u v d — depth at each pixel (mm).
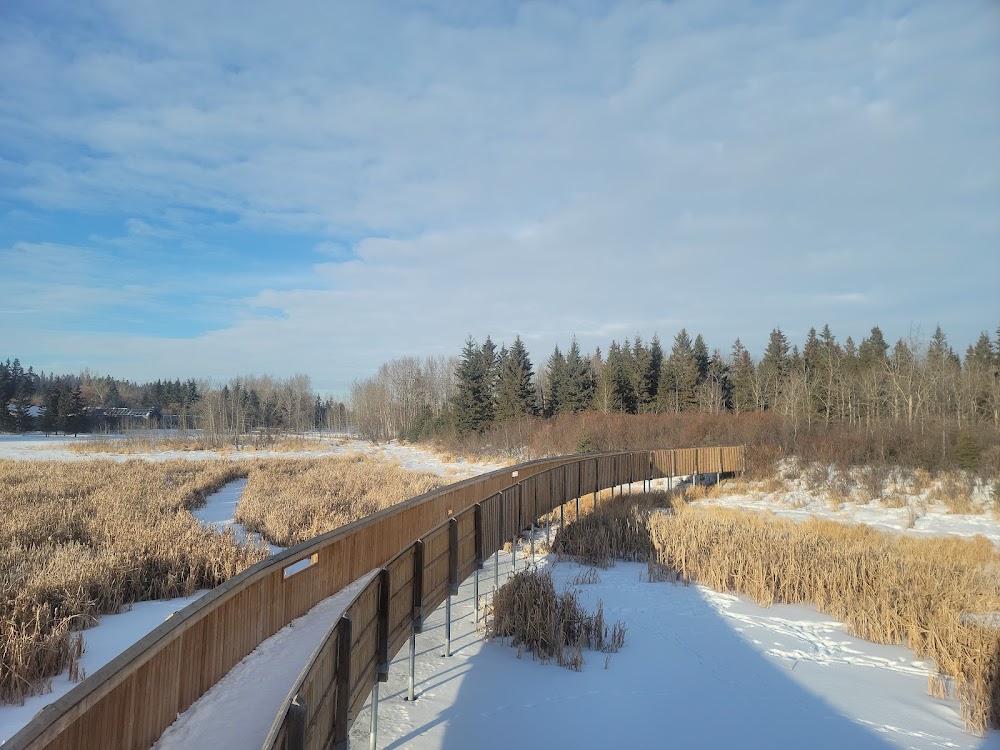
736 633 7449
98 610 6914
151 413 94562
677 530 12211
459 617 7598
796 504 19734
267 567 5320
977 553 12414
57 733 2479
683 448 22672
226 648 4652
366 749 4141
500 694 5277
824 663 6512
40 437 68250
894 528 16094
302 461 35281
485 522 8148
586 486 15906
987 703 5082
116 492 16469
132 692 3268
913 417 32438
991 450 21750
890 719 5121
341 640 3453
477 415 46812
